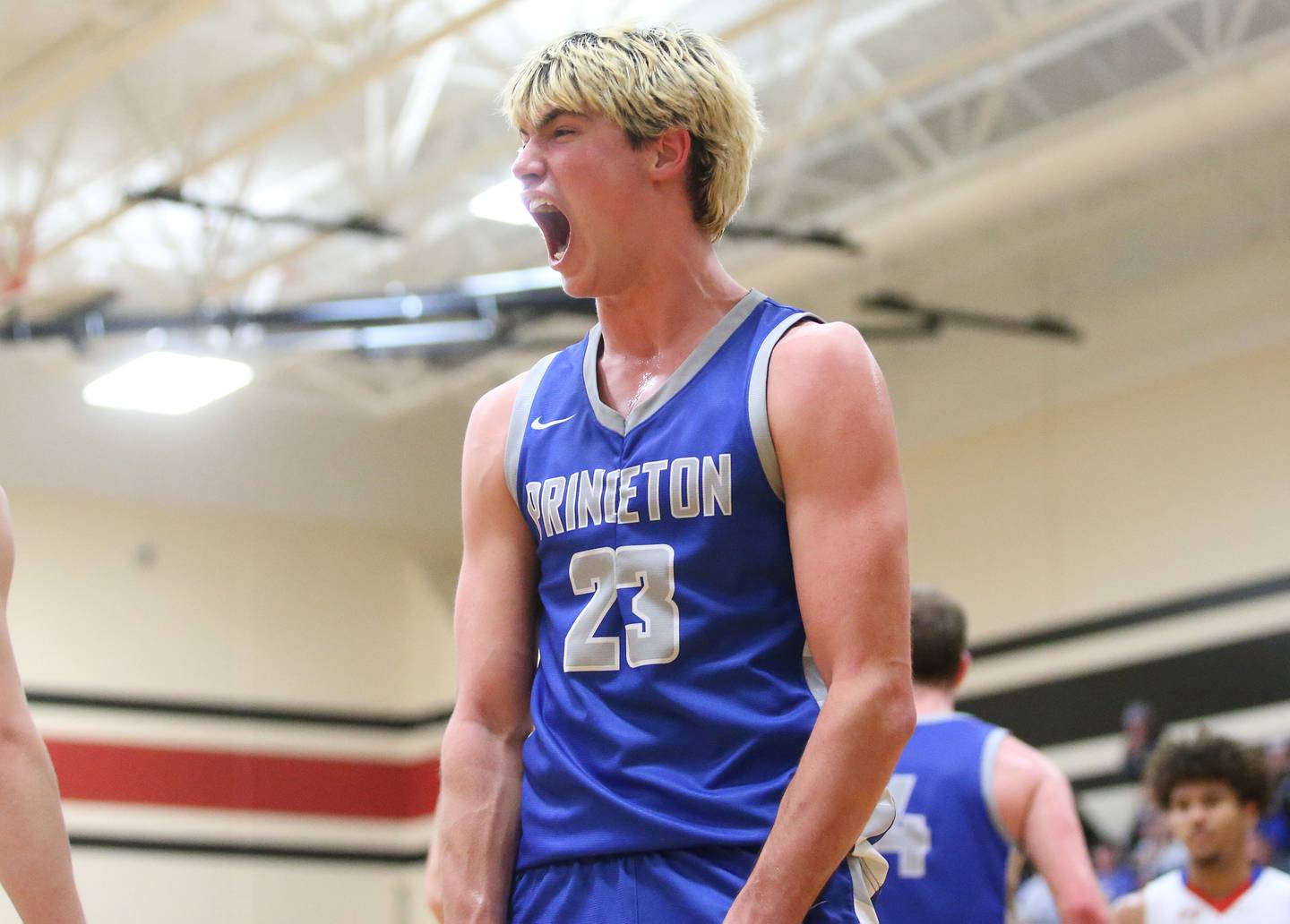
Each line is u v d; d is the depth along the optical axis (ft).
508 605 14.20
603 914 12.58
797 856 11.97
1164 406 80.28
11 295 74.23
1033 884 70.44
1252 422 76.74
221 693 98.43
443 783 13.94
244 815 98.12
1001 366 87.40
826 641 12.65
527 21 66.39
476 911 13.17
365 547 105.29
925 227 70.74
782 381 13.05
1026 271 86.58
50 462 94.68
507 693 14.05
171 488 98.58
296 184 81.10
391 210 74.23
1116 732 79.15
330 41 65.05
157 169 76.23
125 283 87.25
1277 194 76.89
